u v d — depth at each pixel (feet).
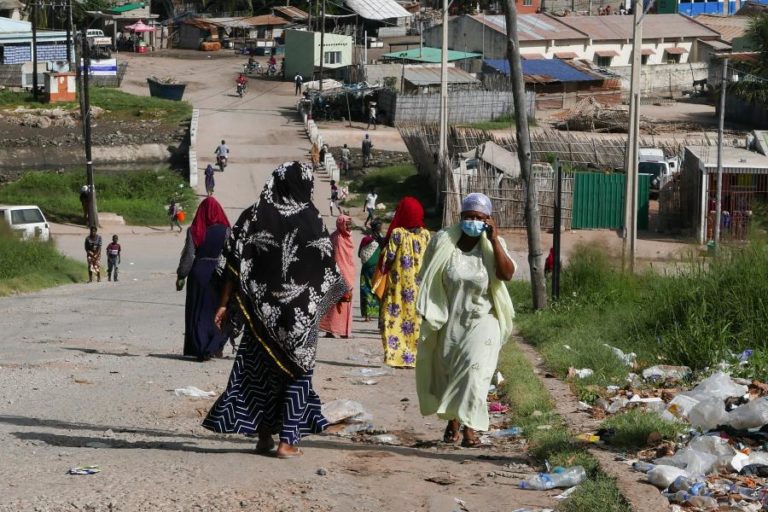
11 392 65.00
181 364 79.05
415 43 616.80
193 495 39.01
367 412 60.39
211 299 80.59
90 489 39.37
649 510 37.55
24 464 43.80
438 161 317.63
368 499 40.01
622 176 302.04
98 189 336.90
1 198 322.55
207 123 430.61
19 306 139.13
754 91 453.99
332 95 458.09
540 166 300.20
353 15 617.21
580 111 456.04
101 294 163.84
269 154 386.73
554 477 42.70
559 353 77.77
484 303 49.44
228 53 638.94
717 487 41.88
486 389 49.29
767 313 77.05
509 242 281.95
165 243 282.56
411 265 79.25
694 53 590.55
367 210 315.99
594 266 123.44
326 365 80.59
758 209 135.54
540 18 571.69
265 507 38.04
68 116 423.23
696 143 355.77
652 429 49.52
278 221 44.62
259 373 45.60
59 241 278.26
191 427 54.24
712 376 61.31
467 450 50.42
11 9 584.40
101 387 67.26
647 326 84.94
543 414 57.11
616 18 584.40
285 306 44.45
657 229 300.40
